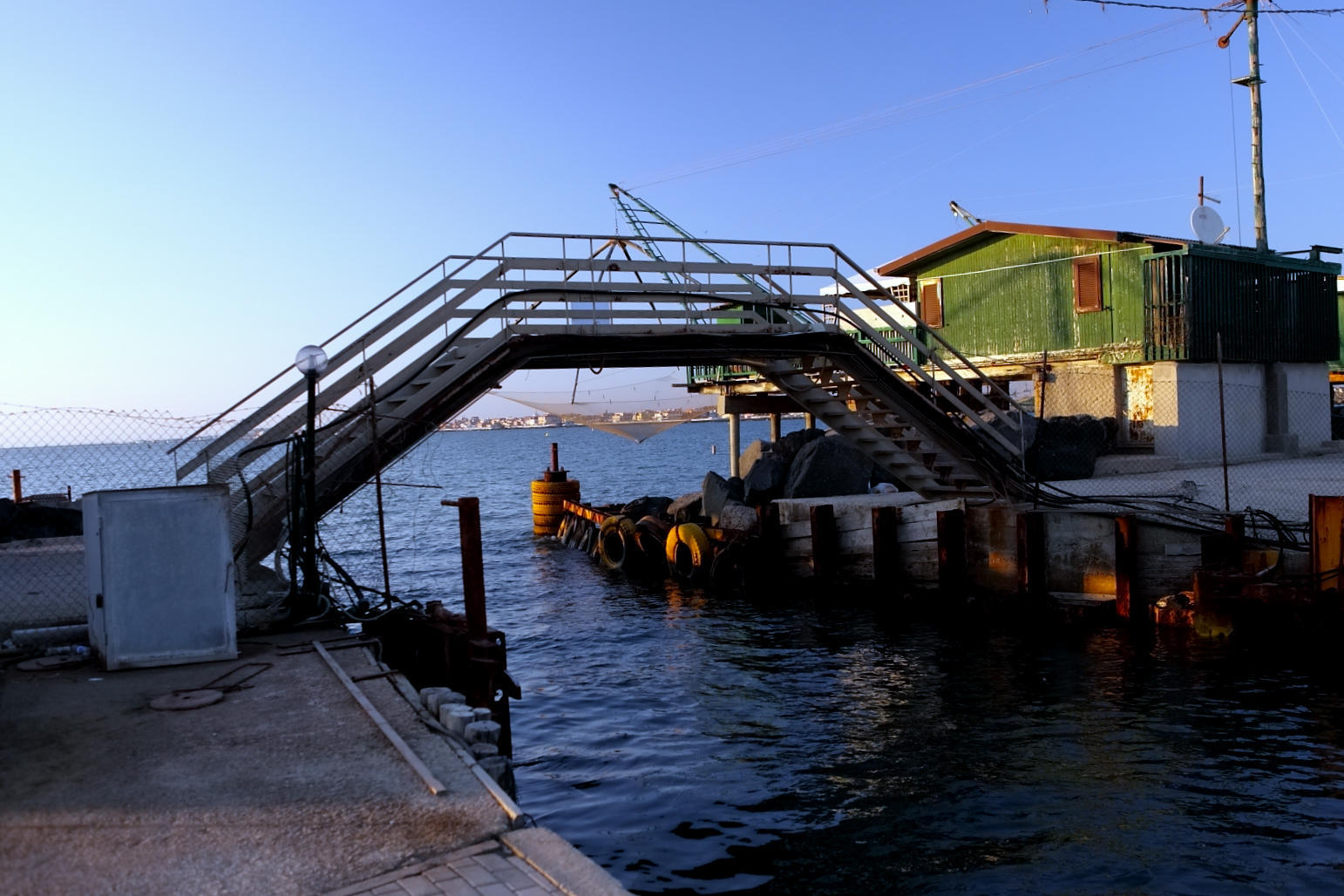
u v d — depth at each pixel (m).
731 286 16.12
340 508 13.29
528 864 4.77
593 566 27.95
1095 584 16.89
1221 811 8.52
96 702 7.57
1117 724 11.09
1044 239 29.31
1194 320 25.80
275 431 12.10
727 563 22.59
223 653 8.90
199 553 8.84
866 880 7.55
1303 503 17.94
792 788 9.70
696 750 11.06
